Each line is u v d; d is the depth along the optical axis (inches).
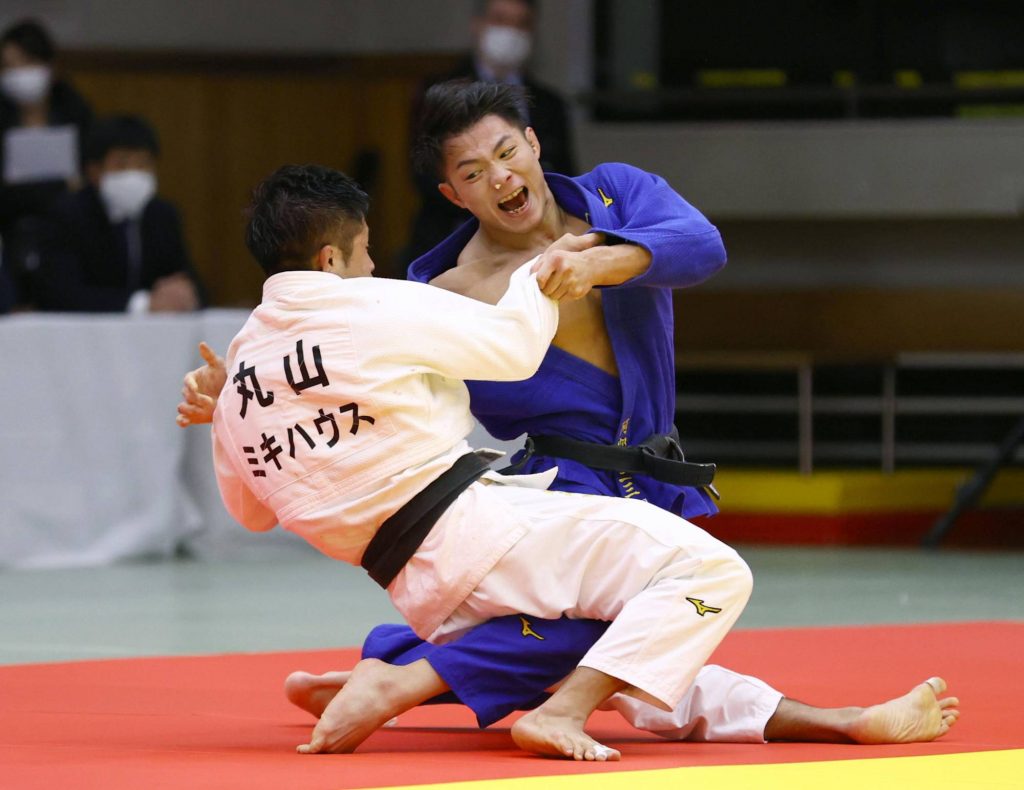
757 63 1327.5
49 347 892.0
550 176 428.1
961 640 597.9
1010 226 1258.6
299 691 421.4
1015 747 372.2
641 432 414.0
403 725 430.3
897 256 1278.3
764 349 1237.7
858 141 1258.6
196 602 749.3
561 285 381.1
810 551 1016.9
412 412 370.3
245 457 382.3
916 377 1218.0
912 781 316.5
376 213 1536.7
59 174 1032.8
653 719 391.9
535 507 374.6
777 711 383.6
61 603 746.2
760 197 1272.1
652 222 407.5
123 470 912.3
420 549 372.5
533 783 313.4
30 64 1051.3
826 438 1221.7
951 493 1107.3
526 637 370.6
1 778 329.1
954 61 1307.8
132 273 980.6
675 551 365.7
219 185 1542.8
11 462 883.4
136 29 1480.1
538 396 410.0
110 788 316.2
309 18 1525.6
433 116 409.7
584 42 1325.0
